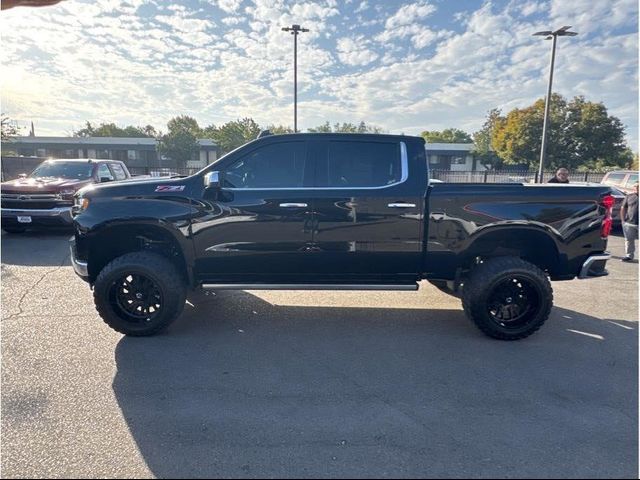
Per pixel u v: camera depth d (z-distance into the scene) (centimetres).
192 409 281
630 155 3978
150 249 426
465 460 233
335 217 398
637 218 764
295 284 414
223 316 464
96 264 415
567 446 246
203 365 345
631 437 254
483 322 398
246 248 402
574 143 3528
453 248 406
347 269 412
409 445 246
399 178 405
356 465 228
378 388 311
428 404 290
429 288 591
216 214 396
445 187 404
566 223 401
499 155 3997
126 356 359
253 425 264
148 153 5222
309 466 227
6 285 562
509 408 285
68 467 224
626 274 688
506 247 420
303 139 407
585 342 400
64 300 500
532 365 351
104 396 295
